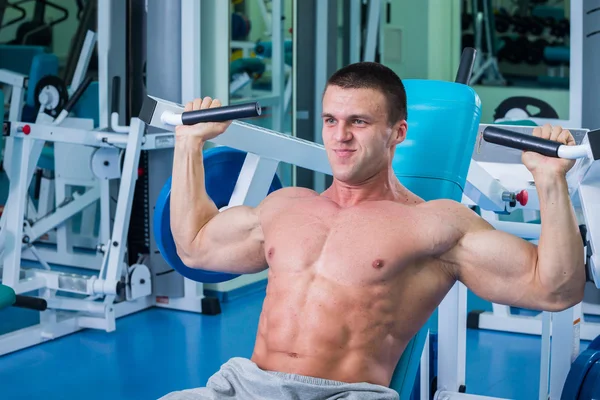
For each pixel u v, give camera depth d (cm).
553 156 154
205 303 416
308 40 503
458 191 214
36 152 387
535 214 415
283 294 170
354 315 164
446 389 265
